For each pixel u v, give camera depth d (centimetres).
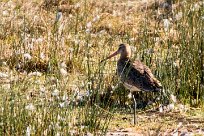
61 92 1473
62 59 1867
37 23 2250
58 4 2530
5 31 2128
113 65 1858
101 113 1459
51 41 1984
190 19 1856
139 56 1703
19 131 1328
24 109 1345
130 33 2183
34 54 1894
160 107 1535
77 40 2031
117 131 1432
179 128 1466
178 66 1667
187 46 1711
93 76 1652
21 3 2488
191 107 1606
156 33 2169
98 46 1977
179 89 1647
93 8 2531
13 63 1861
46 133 1334
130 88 1579
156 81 1562
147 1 2655
